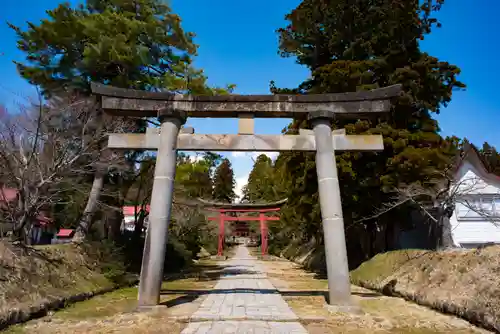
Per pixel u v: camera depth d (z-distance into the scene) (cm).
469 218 1873
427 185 1382
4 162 1139
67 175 1377
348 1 1831
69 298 940
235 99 1027
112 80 1548
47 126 1252
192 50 1770
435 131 1608
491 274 845
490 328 704
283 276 1933
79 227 1434
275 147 1005
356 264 1945
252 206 3834
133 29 1547
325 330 709
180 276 1853
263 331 686
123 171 1606
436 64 1592
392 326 748
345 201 1647
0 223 1113
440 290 950
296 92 2012
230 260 3616
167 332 683
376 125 1588
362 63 1656
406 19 1645
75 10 1619
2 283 791
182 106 1020
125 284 1364
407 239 2050
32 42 1478
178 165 2258
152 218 909
